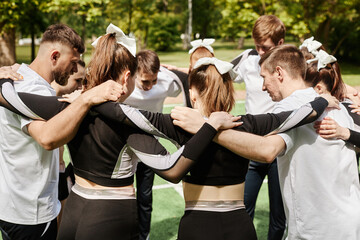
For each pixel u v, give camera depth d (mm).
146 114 1770
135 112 1750
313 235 2045
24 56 25391
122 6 24000
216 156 1806
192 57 3291
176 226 3846
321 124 1964
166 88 3418
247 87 3607
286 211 2180
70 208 1911
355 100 2469
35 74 2059
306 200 2037
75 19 29844
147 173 3234
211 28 45438
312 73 2289
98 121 1807
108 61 1831
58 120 1713
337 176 2002
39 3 12898
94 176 1846
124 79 1871
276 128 1827
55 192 2270
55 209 2287
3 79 1937
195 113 1784
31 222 2174
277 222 3182
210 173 1819
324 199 1999
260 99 3516
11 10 12562
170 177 1723
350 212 1995
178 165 1690
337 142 1999
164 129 1786
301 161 2021
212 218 1824
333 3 16641
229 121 1741
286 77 2094
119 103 1784
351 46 22484
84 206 1850
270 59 2133
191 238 1837
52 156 2160
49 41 2066
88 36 38969
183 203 4461
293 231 2129
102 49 1851
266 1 15711
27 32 16531
